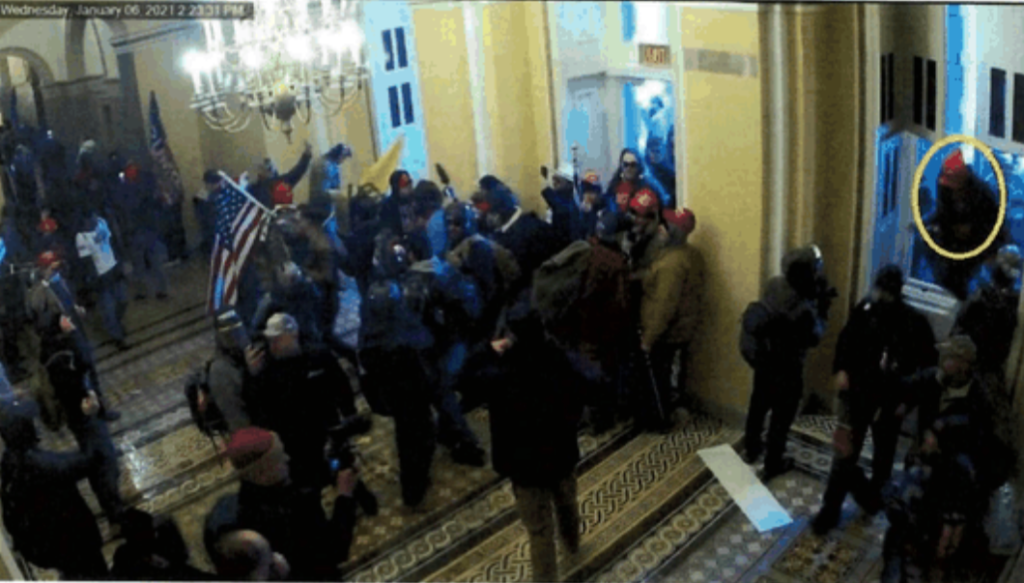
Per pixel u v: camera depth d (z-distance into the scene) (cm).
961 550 133
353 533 129
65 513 127
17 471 125
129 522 127
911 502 133
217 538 127
